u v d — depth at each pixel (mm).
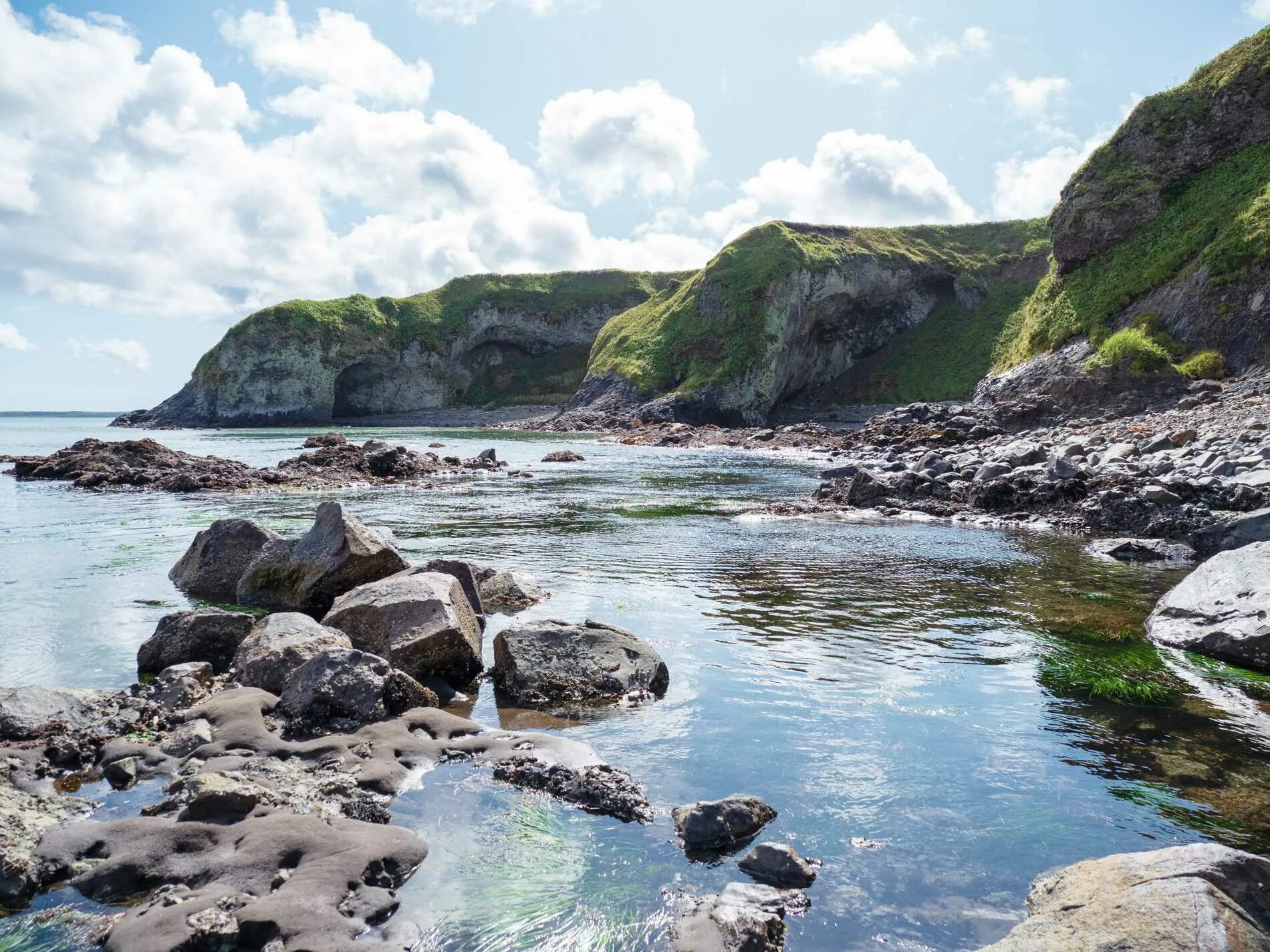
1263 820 6176
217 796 5961
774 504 26266
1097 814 6270
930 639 11047
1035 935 4469
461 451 58750
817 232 112875
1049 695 8898
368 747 7273
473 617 11039
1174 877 4551
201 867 5309
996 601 13234
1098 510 21609
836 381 111188
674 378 101125
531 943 4703
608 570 15758
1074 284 59062
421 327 138000
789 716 8336
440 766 7109
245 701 8078
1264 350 42125
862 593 13805
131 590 14031
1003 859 5648
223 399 118125
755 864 5492
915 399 101625
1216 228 49250
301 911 4711
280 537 13758
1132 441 31031
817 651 10508
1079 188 60781
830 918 4961
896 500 25984
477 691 9305
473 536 20062
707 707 8617
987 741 7691
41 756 7074
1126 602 13164
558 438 78500
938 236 121938
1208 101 56281
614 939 4754
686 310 107312
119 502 27391
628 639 9727
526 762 7027
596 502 28062
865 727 8047
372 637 9891
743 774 7004
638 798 6406
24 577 14992
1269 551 11297
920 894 5227
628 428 88938
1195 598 11227
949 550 18156
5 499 28359
